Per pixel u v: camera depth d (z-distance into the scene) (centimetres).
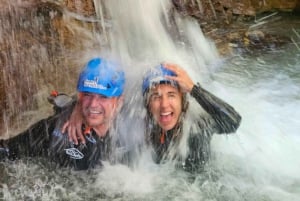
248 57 300
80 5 296
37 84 239
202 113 180
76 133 174
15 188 171
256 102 241
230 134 197
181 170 181
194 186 174
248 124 214
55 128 178
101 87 167
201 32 330
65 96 187
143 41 298
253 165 185
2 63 237
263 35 334
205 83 260
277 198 169
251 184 176
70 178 176
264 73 276
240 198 168
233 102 239
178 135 178
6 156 183
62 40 271
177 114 173
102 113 171
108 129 176
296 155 196
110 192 170
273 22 365
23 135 182
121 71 178
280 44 321
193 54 298
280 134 210
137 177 177
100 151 177
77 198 167
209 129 178
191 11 354
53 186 172
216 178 178
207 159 183
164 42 306
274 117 225
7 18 255
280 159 192
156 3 322
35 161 182
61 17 279
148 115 177
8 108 223
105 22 299
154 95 172
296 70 281
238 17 370
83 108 171
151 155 183
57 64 254
